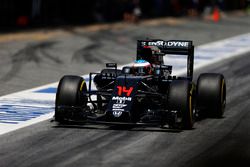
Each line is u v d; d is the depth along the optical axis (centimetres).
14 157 2947
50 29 12288
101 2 15225
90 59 7756
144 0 17588
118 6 15700
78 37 10869
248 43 10456
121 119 3475
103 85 3922
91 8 14962
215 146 3148
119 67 7006
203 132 3497
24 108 4366
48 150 3081
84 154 2986
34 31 11750
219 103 3912
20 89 5291
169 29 13175
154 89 3922
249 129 3594
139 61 3881
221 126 3678
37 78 5994
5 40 9944
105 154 2981
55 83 5697
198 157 2920
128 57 8088
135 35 11550
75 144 3206
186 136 3381
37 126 3703
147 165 2775
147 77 3712
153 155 2956
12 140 3322
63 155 2973
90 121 3509
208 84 3934
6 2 12988
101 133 3466
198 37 11506
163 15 17912
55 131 3541
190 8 18675
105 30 12544
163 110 3466
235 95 4919
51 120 3681
